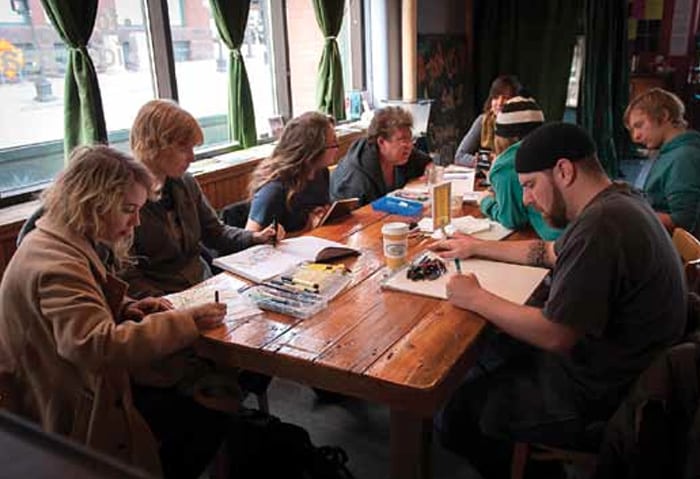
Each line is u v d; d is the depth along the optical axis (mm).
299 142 2387
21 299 1298
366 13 5145
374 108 5156
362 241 2109
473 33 6105
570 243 1367
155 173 1890
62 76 2822
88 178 1322
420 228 2211
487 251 1858
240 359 1375
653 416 1201
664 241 1395
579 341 1460
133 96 3248
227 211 2561
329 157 2436
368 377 1222
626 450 1234
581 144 1440
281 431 1678
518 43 6043
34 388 1351
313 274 1698
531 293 1588
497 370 1681
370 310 1528
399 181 3104
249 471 1646
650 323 1369
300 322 1474
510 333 1424
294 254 1939
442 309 1520
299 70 4602
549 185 1481
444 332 1396
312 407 2373
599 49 6152
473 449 1719
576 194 1455
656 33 6914
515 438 1494
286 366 1314
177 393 1622
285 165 2391
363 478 1970
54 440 357
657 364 1231
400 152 2766
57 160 2896
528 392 1542
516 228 2186
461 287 1522
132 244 1792
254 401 2373
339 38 4977
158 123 1849
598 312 1325
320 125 2396
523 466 1574
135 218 1417
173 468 1560
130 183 1368
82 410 1337
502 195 2143
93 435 1314
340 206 2395
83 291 1290
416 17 5043
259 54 4184
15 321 1315
